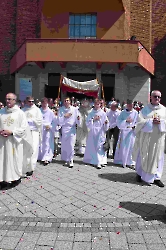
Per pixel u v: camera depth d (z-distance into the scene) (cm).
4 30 1688
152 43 1689
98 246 267
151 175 470
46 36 1460
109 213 348
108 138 741
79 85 869
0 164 437
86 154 638
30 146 477
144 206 375
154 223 321
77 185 466
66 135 609
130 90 1488
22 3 1588
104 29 1438
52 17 1449
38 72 1442
